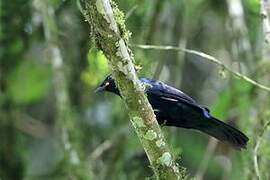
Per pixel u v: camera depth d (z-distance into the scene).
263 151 11.30
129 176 13.62
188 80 16.67
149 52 12.79
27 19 14.59
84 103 14.47
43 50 15.56
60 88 13.24
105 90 9.47
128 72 7.61
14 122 15.20
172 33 14.05
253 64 13.26
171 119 9.03
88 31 13.98
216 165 15.81
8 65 15.23
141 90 7.67
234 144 8.98
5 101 15.14
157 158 7.74
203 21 15.89
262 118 11.95
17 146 15.20
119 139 13.56
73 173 12.79
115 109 14.52
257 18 14.30
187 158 15.69
